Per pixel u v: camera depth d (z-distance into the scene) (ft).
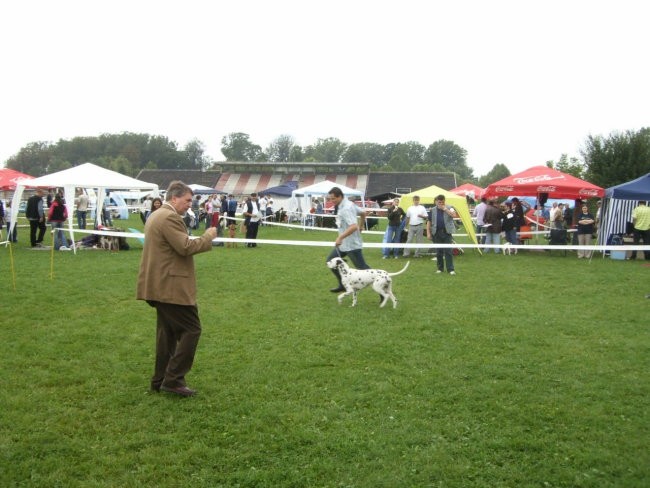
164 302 14.87
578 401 15.30
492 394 15.78
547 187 56.65
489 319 24.64
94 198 106.42
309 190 103.55
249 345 20.44
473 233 55.77
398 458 12.16
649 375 17.44
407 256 51.44
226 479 11.33
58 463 11.85
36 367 17.74
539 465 11.92
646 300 29.40
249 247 56.59
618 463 11.91
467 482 11.27
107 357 18.81
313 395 15.66
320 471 11.64
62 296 28.81
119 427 13.56
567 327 23.31
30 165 361.51
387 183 229.66
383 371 17.69
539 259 48.91
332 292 30.86
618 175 101.45
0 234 66.28
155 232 14.83
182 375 15.55
